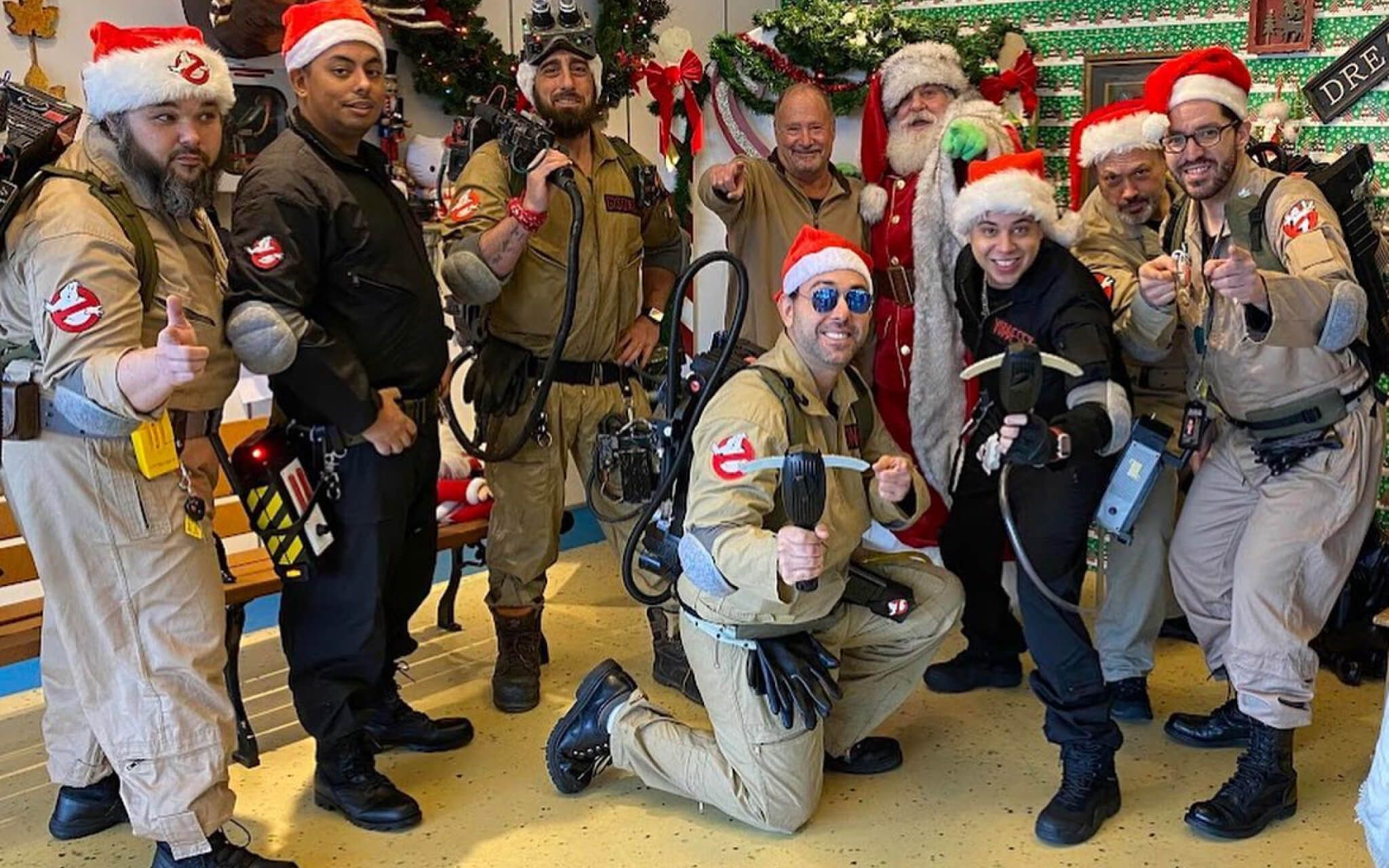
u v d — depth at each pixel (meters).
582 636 3.89
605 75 4.30
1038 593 2.63
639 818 2.77
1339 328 2.43
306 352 2.47
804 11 4.30
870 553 2.88
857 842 2.65
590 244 3.22
